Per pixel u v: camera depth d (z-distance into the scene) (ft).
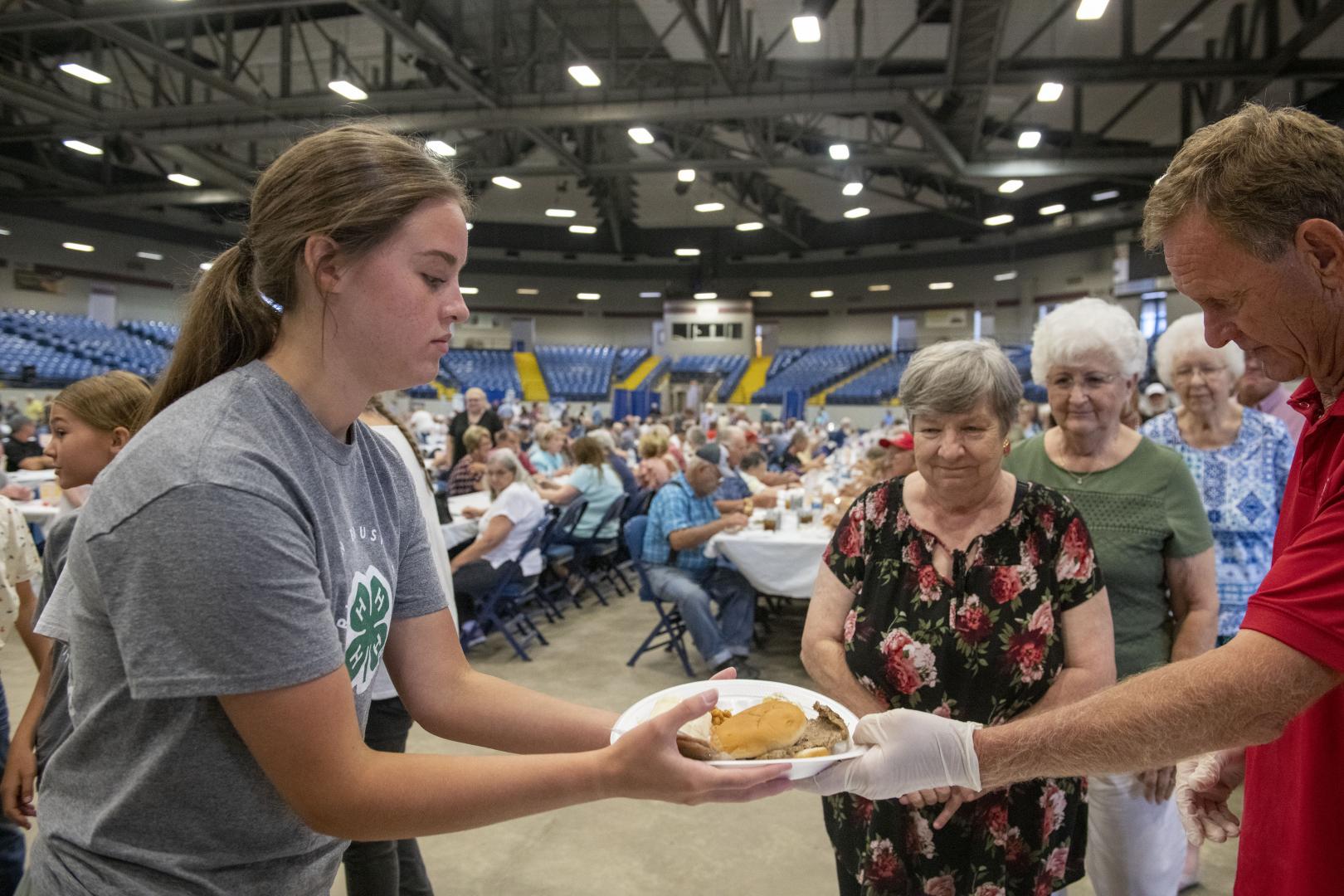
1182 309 64.23
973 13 28.78
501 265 98.22
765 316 100.94
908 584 4.66
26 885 3.26
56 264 73.41
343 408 2.85
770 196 79.30
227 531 2.25
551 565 19.71
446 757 2.59
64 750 2.65
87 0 29.68
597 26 40.55
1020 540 4.53
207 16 34.58
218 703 2.44
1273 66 30.89
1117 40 37.19
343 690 2.47
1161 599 5.71
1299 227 2.68
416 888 6.95
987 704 4.42
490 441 20.97
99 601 2.44
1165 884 5.52
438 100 37.63
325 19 41.81
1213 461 7.39
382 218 2.55
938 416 4.39
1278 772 3.29
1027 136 39.68
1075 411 5.74
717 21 31.42
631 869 8.61
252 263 2.83
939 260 88.84
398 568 3.41
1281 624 2.65
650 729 2.60
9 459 28.60
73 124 44.70
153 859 2.51
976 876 4.48
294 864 2.73
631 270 99.60
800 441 36.04
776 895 8.15
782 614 20.24
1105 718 2.93
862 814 4.80
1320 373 2.94
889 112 50.70
